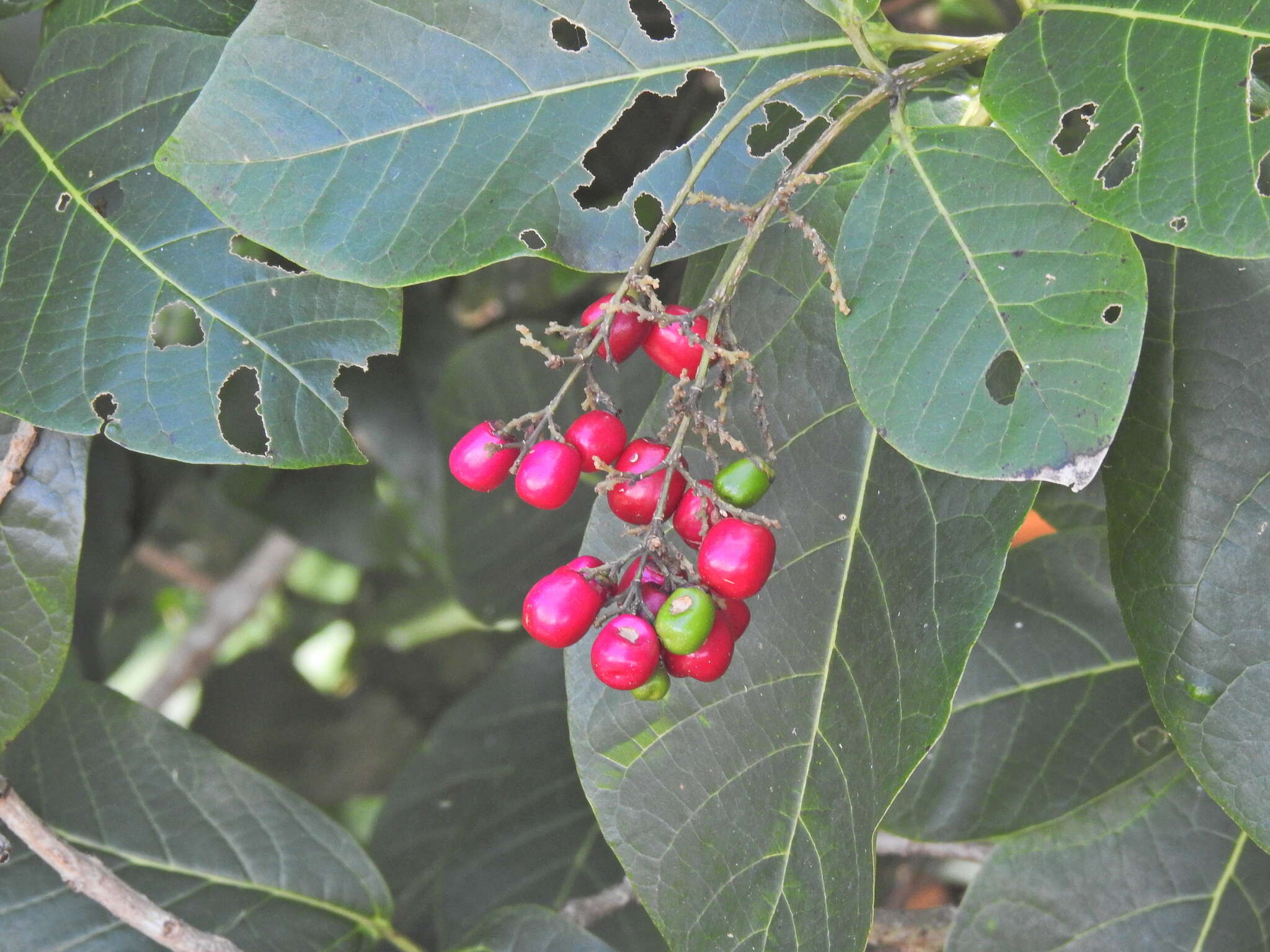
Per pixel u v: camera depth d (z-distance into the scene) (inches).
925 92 18.3
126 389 17.0
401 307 17.3
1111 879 19.9
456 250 16.9
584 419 16.5
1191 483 17.4
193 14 18.4
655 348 16.5
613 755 17.9
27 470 18.1
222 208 16.7
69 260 17.3
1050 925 19.8
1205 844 19.9
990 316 16.0
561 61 17.2
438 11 17.1
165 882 20.0
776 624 17.8
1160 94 16.0
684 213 17.4
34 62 18.9
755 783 17.7
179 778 20.4
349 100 16.9
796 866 17.6
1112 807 20.1
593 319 16.3
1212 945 19.6
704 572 16.0
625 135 19.9
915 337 16.1
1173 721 17.3
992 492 17.4
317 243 16.8
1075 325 15.9
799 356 17.8
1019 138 16.2
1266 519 17.2
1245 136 15.7
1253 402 17.3
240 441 21.8
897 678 17.4
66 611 18.1
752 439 17.8
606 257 17.2
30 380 17.0
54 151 17.7
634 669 15.9
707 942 17.6
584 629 16.1
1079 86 16.2
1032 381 15.8
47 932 19.3
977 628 17.2
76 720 20.4
